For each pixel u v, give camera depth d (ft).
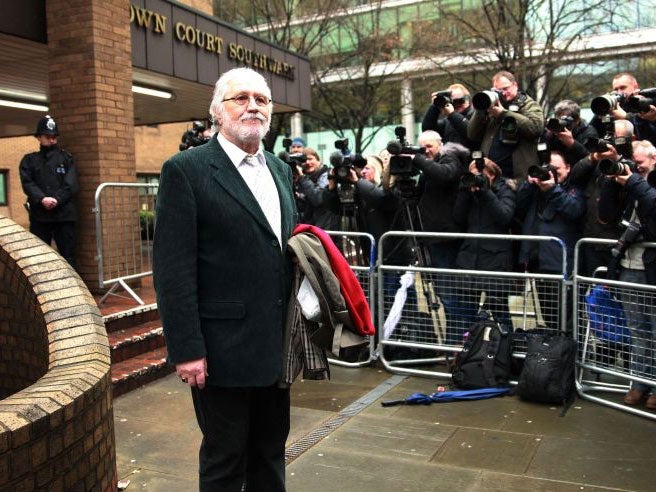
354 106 67.77
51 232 22.12
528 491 11.03
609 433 13.67
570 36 51.78
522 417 14.73
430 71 58.44
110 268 22.12
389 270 19.19
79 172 22.70
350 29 63.82
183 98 38.22
